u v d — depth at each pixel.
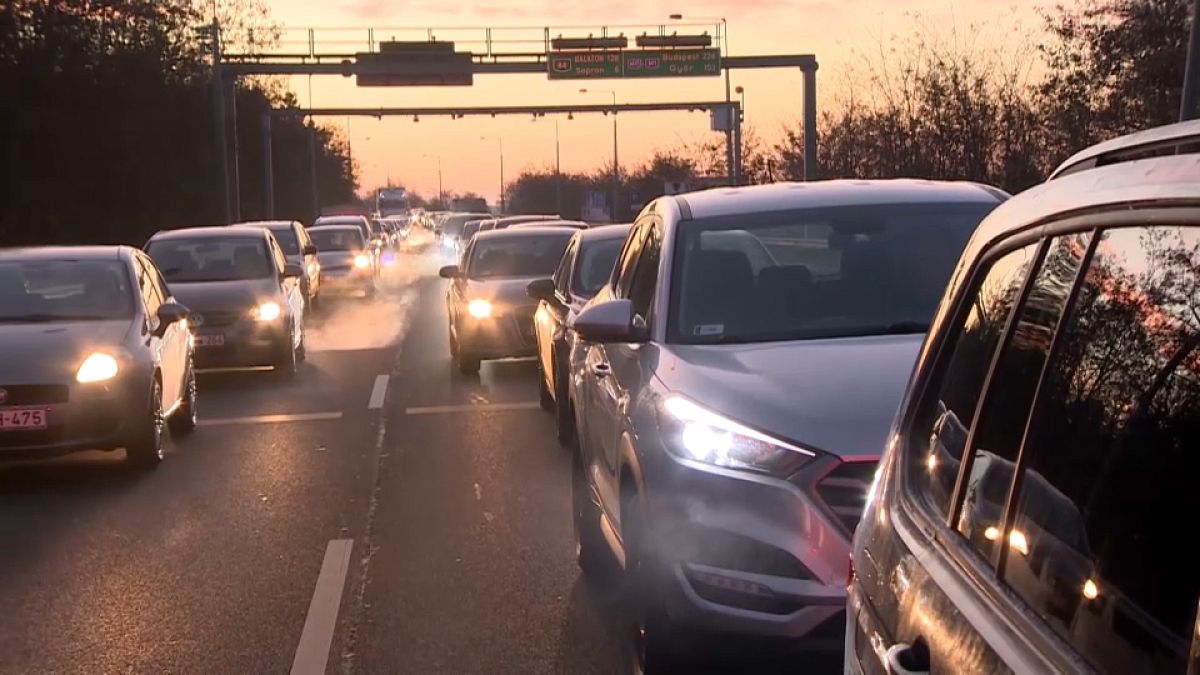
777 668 5.18
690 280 6.23
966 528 2.58
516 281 16.30
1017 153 28.12
